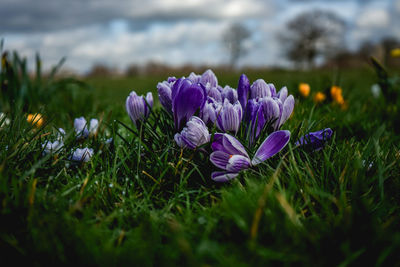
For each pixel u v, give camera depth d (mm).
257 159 310
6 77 665
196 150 327
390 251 220
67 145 374
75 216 276
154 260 235
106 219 264
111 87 2098
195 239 250
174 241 232
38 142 372
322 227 252
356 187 261
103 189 309
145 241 242
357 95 908
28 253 235
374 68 649
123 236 258
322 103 701
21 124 397
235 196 276
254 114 326
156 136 361
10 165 314
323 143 345
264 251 224
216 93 355
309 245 237
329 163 315
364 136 500
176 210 291
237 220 244
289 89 897
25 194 276
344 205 266
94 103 802
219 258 220
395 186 302
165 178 328
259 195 271
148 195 302
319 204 286
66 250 236
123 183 333
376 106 690
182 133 308
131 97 352
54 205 275
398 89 651
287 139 304
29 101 680
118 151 352
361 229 231
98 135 411
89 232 244
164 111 357
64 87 804
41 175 323
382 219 267
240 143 301
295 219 250
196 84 313
